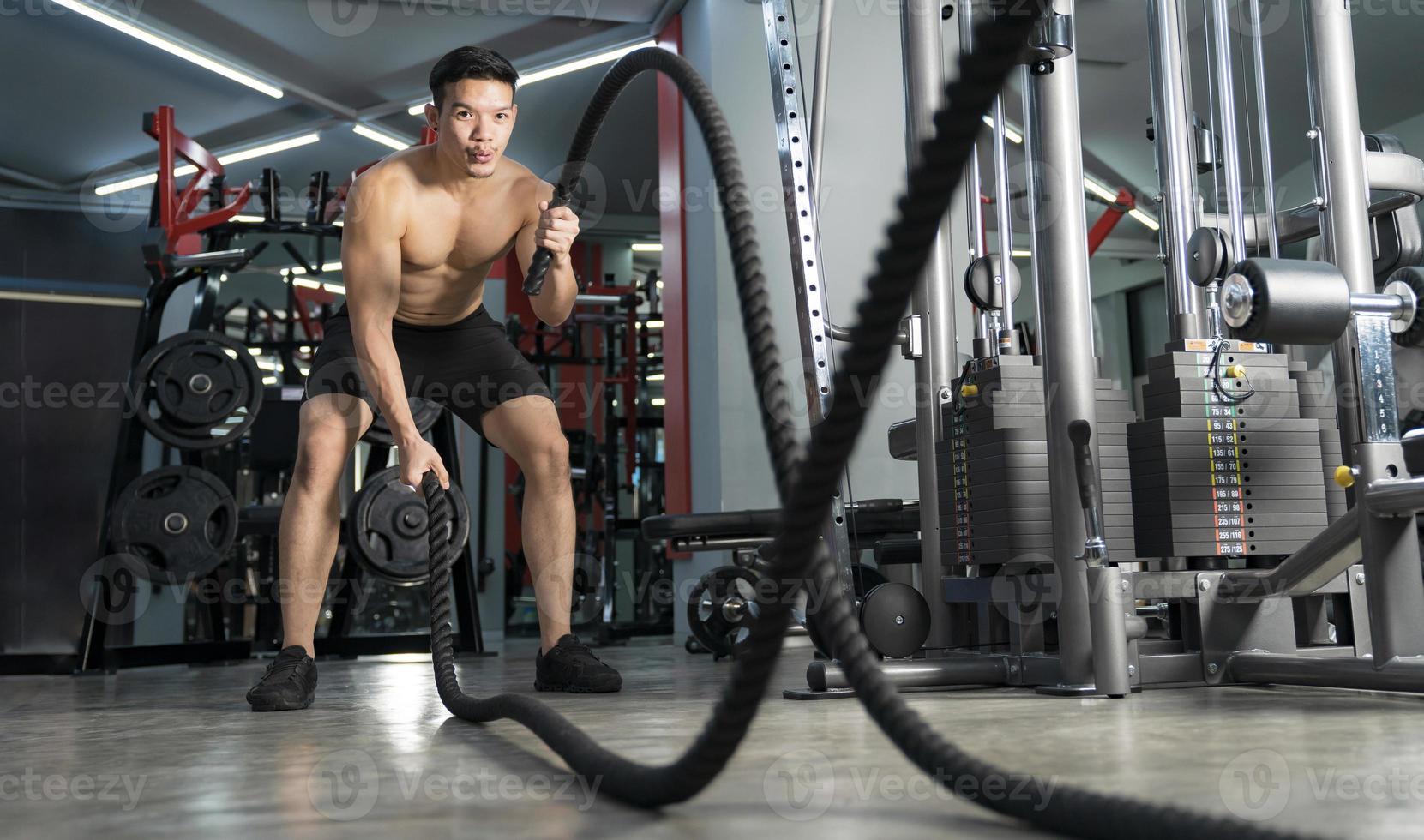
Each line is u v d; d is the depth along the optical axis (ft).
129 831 2.60
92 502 14.85
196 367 12.22
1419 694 5.38
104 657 11.79
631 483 20.86
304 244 29.48
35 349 14.92
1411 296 5.12
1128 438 6.57
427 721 5.35
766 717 5.01
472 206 6.86
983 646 7.10
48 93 21.45
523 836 2.42
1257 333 4.96
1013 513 6.31
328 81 20.92
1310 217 6.77
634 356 21.01
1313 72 6.35
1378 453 5.14
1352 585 6.24
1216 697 5.44
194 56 19.58
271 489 19.86
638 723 4.96
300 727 5.18
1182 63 7.57
